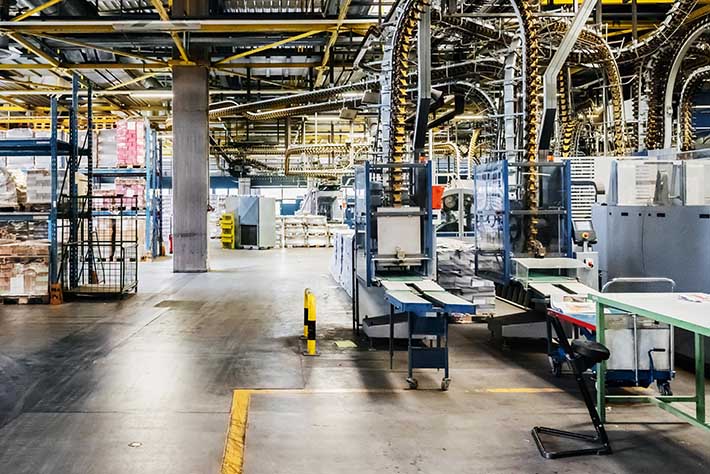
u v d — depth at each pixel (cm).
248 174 3198
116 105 1922
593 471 329
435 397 464
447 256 772
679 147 1002
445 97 1343
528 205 650
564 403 450
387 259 630
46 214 927
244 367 552
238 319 804
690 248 558
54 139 919
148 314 838
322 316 829
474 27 951
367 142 2227
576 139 1462
